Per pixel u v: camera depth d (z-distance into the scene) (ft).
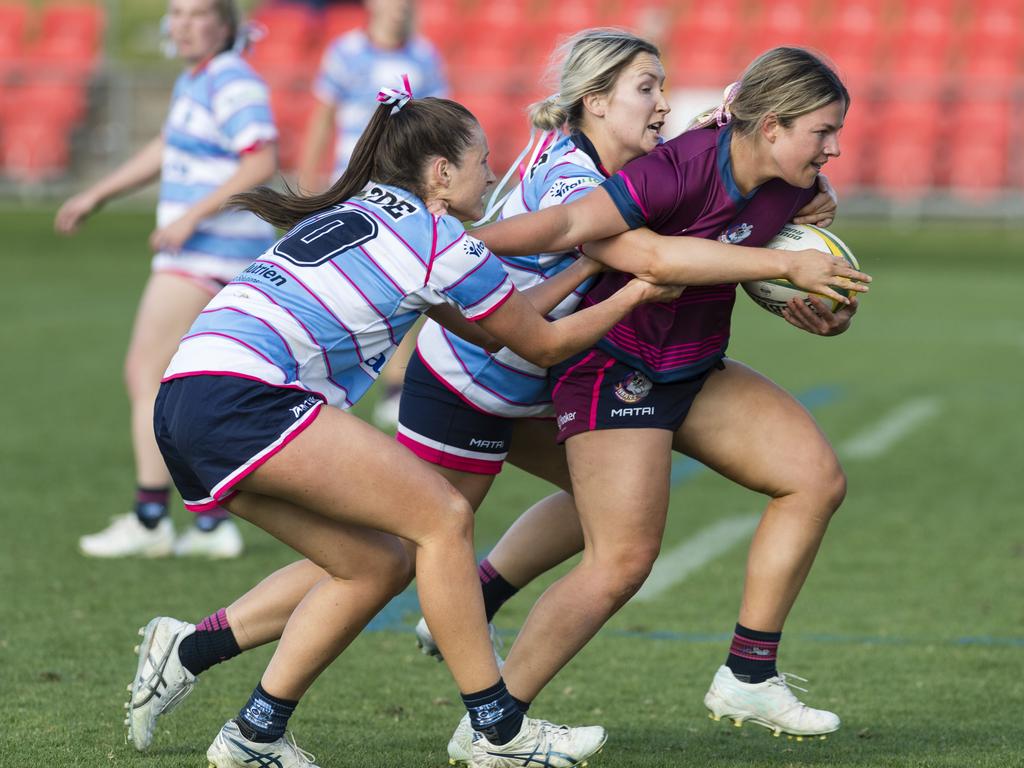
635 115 45.06
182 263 71.56
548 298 43.11
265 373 38.81
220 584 67.82
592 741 42.06
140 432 72.23
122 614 62.23
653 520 43.65
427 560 39.91
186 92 72.64
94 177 238.07
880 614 63.98
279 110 218.18
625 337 43.65
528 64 253.85
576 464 44.21
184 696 44.29
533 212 42.42
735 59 250.98
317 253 39.93
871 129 226.38
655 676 55.36
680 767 44.47
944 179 226.58
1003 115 224.12
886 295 178.29
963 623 62.54
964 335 151.12
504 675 43.98
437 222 40.34
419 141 40.98
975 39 250.37
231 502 40.47
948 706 51.52
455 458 46.98
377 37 105.91
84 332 144.97
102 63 254.88
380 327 40.40
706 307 44.14
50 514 80.69
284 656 41.09
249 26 74.69
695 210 43.21
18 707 49.29
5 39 260.01
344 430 39.22
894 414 110.93
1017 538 77.41
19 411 109.19
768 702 45.21
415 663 56.95
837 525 80.43
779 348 143.02
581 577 43.83
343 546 40.45
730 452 45.21
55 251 202.69
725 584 69.00
